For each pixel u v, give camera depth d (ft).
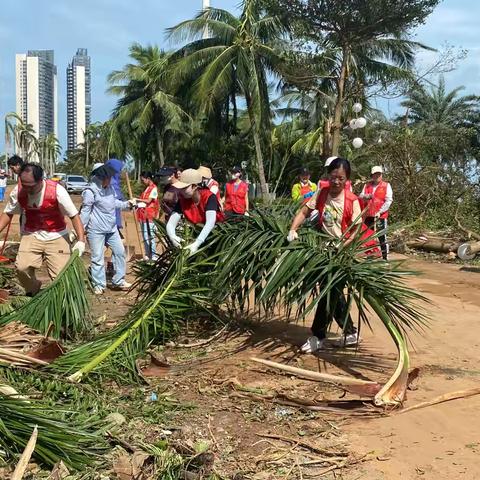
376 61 81.76
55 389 13.87
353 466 11.67
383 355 18.29
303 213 17.97
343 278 15.97
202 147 113.29
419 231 49.24
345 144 84.07
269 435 12.87
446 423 13.55
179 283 19.02
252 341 19.63
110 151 124.06
